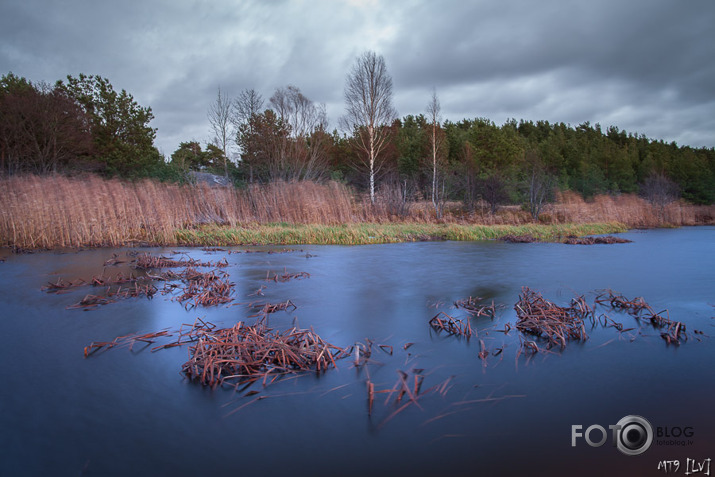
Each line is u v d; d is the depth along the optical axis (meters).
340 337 5.01
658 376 3.91
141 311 6.10
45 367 4.13
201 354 4.12
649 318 5.72
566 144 48.50
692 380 3.81
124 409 3.34
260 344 4.30
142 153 27.56
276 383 3.79
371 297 7.02
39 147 22.39
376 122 28.44
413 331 5.23
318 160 33.53
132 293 7.05
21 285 7.79
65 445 2.86
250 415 3.24
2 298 6.82
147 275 8.37
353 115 28.41
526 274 9.18
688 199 39.06
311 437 2.96
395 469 2.61
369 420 3.16
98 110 26.80
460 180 26.69
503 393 3.58
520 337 4.96
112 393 3.60
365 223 20.19
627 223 24.48
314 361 4.20
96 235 14.26
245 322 5.55
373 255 12.20
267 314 5.89
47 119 21.94
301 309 6.26
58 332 5.18
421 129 41.47
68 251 12.71
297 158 30.73
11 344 4.76
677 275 9.02
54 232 13.77
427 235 17.25
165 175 26.66
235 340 4.42
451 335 5.08
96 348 4.64
